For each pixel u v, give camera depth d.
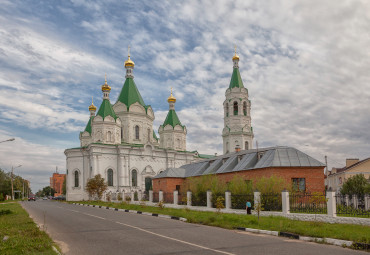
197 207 30.11
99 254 10.05
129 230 15.30
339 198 19.19
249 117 69.12
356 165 50.28
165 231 14.97
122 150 61.50
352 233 12.98
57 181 192.38
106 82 64.69
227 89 70.06
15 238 12.56
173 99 72.88
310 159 29.67
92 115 76.75
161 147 70.75
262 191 24.84
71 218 21.98
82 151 63.38
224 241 12.15
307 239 12.73
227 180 35.47
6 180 81.62
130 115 65.31
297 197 21.31
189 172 45.00
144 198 50.19
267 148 33.56
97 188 50.84
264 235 14.04
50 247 11.03
